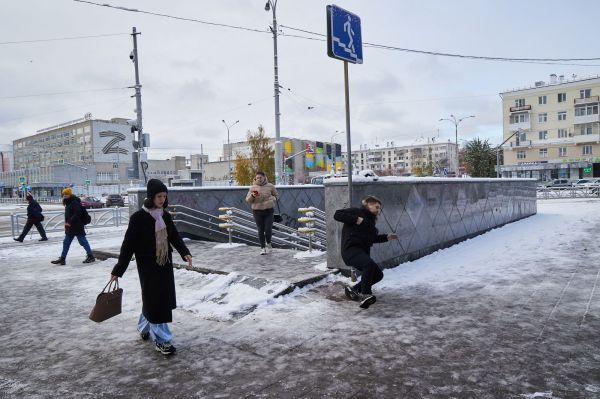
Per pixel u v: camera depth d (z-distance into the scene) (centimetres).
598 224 1229
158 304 382
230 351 393
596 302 502
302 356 376
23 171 10025
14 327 488
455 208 991
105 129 11069
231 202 1295
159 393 317
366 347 391
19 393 324
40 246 1245
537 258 773
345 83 612
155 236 384
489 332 418
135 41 1927
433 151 12500
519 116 6309
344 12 602
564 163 5916
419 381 322
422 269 719
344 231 541
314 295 569
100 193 7938
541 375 326
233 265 715
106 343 428
